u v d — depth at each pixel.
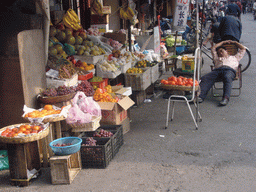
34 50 4.70
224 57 7.38
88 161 4.27
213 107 6.82
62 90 4.71
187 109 6.77
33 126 3.98
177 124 5.86
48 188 3.82
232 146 4.76
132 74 7.08
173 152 4.64
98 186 3.79
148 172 4.07
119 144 4.85
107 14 9.86
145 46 10.26
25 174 3.86
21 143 3.79
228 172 3.98
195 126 5.69
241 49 7.44
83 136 4.79
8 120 4.63
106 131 4.75
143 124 5.96
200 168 4.11
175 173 4.01
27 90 4.55
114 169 4.20
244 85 8.50
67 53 6.64
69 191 3.71
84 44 7.21
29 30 4.55
